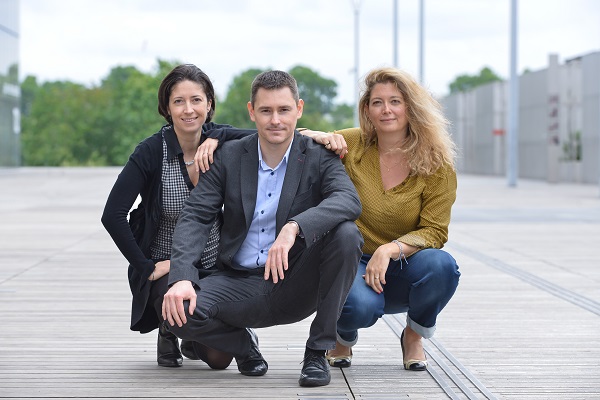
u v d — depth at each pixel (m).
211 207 4.78
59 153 87.88
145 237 4.96
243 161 4.81
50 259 10.51
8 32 47.62
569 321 6.85
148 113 81.56
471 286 8.62
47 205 21.00
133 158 4.88
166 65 71.00
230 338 4.79
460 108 57.66
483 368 5.30
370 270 4.88
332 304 4.68
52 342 5.95
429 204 5.04
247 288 4.73
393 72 4.94
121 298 7.77
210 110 5.02
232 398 4.53
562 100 38.78
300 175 4.78
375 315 4.94
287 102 4.69
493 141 50.03
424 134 4.95
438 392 4.69
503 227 15.15
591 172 35.06
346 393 4.64
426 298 4.96
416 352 5.19
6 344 5.88
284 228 4.50
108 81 105.50
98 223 15.65
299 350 5.76
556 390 4.79
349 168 5.08
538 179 41.75
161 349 5.22
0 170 46.94
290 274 4.71
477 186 33.31
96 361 5.38
